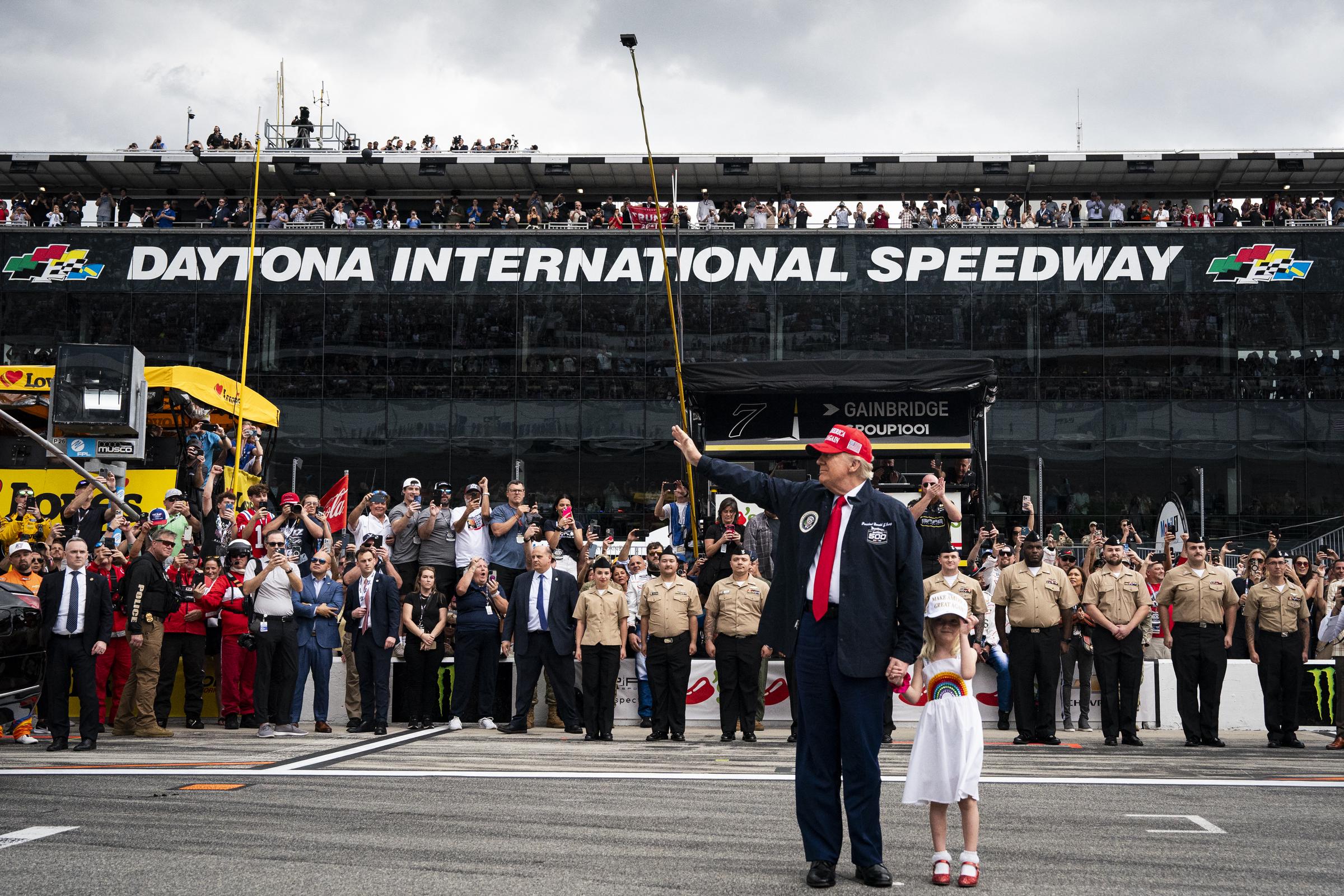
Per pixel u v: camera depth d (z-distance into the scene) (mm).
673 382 31797
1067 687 13570
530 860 5711
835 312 31875
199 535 16047
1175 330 31281
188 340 32188
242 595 13375
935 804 5410
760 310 31969
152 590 12164
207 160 34312
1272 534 16641
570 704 12820
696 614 12297
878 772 5469
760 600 12164
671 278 32125
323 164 34469
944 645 5539
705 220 32906
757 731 13023
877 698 5504
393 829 6508
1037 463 31094
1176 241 31500
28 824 6656
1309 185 35156
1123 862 5805
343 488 17719
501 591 14172
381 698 12703
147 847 5980
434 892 5043
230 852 5863
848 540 5613
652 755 10477
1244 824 6910
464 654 13195
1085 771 9555
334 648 13078
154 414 20203
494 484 31734
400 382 32000
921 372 14367
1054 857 5938
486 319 32156
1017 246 31781
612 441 31719
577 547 15203
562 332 32062
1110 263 31547
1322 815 7238
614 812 7137
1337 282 31156
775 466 14578
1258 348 31125
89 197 36125
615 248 32250
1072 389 31266
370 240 32406
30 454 19422
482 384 31969
